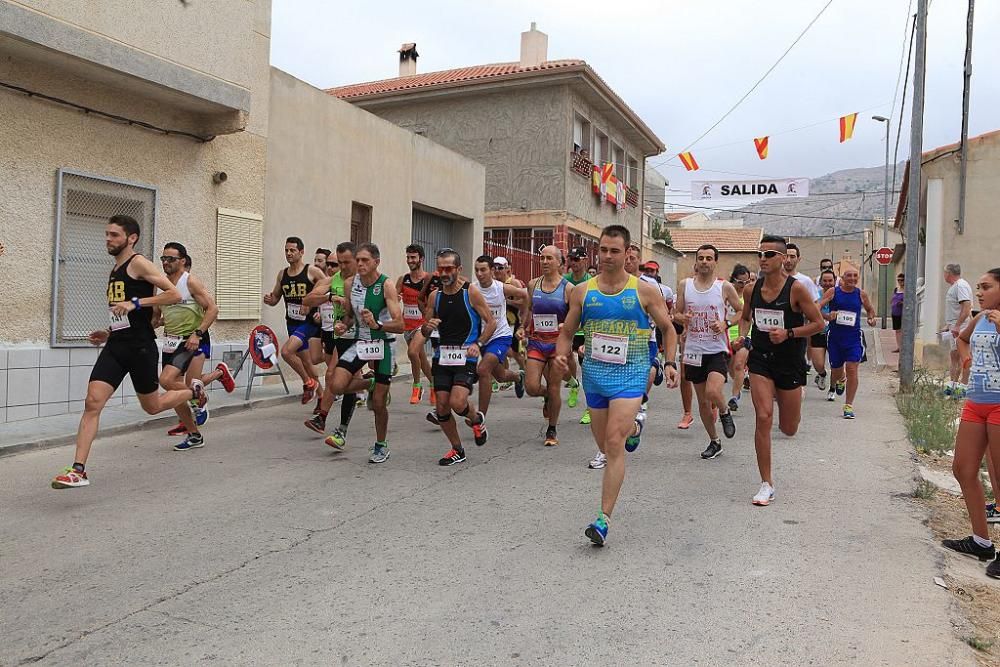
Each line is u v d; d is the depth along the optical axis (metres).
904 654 3.46
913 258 12.16
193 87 9.73
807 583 4.28
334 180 13.70
